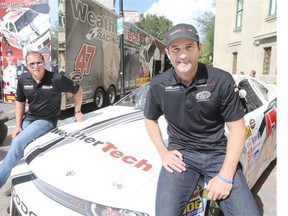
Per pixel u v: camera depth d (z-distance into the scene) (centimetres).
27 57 325
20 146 311
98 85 955
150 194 199
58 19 744
